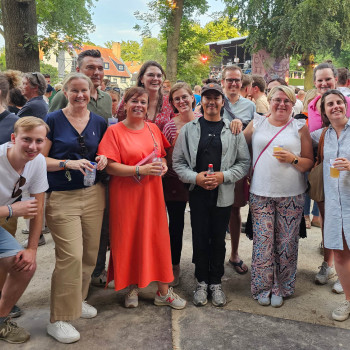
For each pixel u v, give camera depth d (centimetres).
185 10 1407
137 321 273
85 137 259
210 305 299
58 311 247
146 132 283
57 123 254
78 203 257
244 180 345
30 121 209
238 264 363
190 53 1444
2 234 238
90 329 262
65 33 961
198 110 479
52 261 379
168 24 1276
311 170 303
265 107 460
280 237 301
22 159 213
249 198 314
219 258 299
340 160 261
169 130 320
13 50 741
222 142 290
